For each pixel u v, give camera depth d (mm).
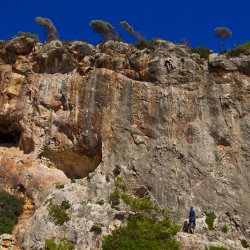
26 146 36531
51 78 37594
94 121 35719
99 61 37594
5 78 37906
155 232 29531
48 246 28703
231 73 38156
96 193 32781
